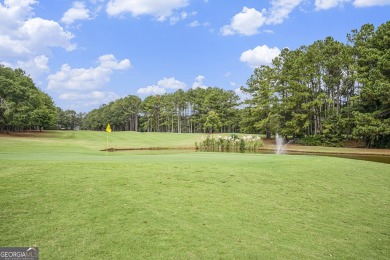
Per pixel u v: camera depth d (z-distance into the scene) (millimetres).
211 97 92625
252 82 53781
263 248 6203
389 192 11422
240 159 14727
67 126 165500
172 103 109500
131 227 6531
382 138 39688
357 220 8430
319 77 45844
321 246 6645
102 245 5762
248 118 55000
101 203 7598
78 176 9352
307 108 46344
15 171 9328
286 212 8359
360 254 6496
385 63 34938
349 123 40594
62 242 5781
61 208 7156
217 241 6273
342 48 45000
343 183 11703
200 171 11008
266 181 10711
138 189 8758
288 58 51719
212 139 39281
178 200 8266
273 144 46312
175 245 5949
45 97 83688
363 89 37531
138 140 50094
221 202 8469
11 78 54969
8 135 52250
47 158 13461
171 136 62062
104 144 38594
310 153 34562
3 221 6371
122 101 131250
